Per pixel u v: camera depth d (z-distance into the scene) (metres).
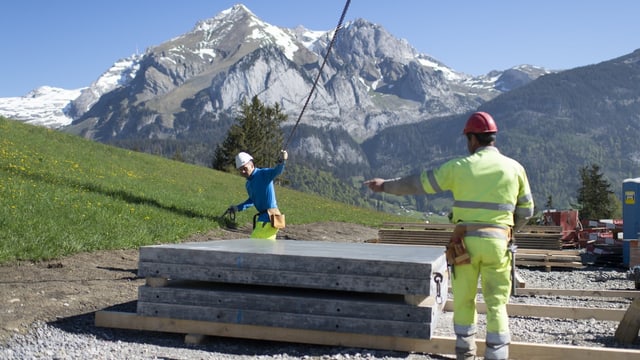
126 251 11.58
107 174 21.73
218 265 6.34
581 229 21.84
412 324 5.79
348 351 5.99
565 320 7.94
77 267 9.55
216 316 6.30
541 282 12.77
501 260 5.07
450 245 5.20
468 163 5.18
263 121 71.31
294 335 6.16
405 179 5.36
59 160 21.50
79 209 13.38
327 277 6.00
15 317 6.75
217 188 28.25
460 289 5.23
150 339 6.53
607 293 10.06
